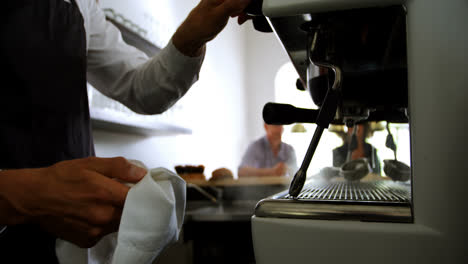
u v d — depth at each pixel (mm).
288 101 4516
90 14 730
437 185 340
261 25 566
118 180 356
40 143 544
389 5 363
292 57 575
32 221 357
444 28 342
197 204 1316
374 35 474
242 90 4383
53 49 581
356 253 355
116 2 1891
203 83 3197
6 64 514
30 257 480
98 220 334
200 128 3102
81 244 367
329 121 392
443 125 339
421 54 349
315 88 484
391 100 545
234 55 4121
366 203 370
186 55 640
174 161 2586
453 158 336
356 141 853
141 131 1948
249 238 1002
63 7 622
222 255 1007
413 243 342
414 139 356
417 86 353
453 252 333
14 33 527
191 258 1021
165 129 1952
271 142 2879
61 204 332
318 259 365
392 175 750
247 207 1188
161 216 324
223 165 3666
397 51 515
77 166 342
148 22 2098
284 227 375
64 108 593
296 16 411
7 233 467
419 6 351
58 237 390
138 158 2117
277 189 1357
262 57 4531
